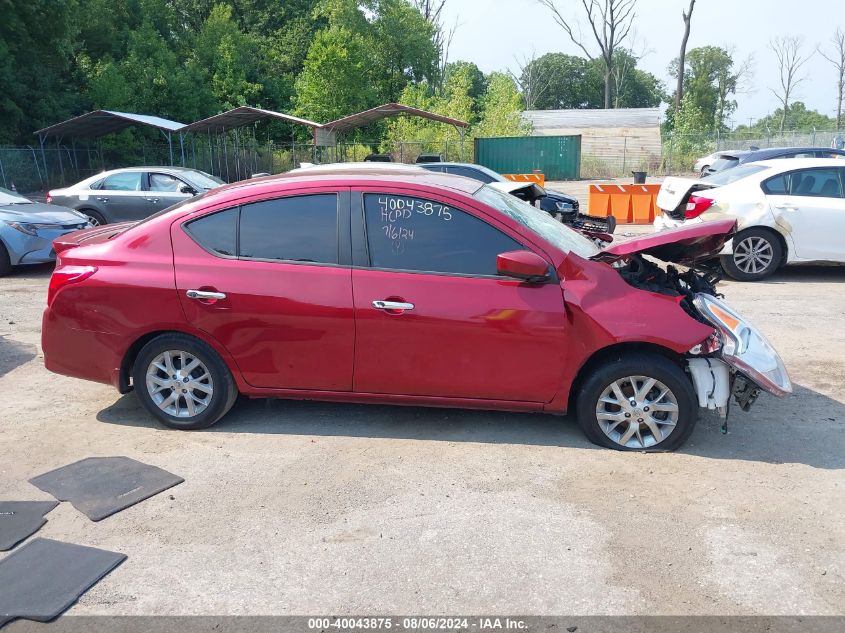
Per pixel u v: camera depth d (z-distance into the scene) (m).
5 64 28.70
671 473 4.06
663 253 4.61
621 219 15.91
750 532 3.43
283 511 3.64
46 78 31.27
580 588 3.01
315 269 4.38
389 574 3.11
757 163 9.87
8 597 2.95
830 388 5.48
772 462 4.21
